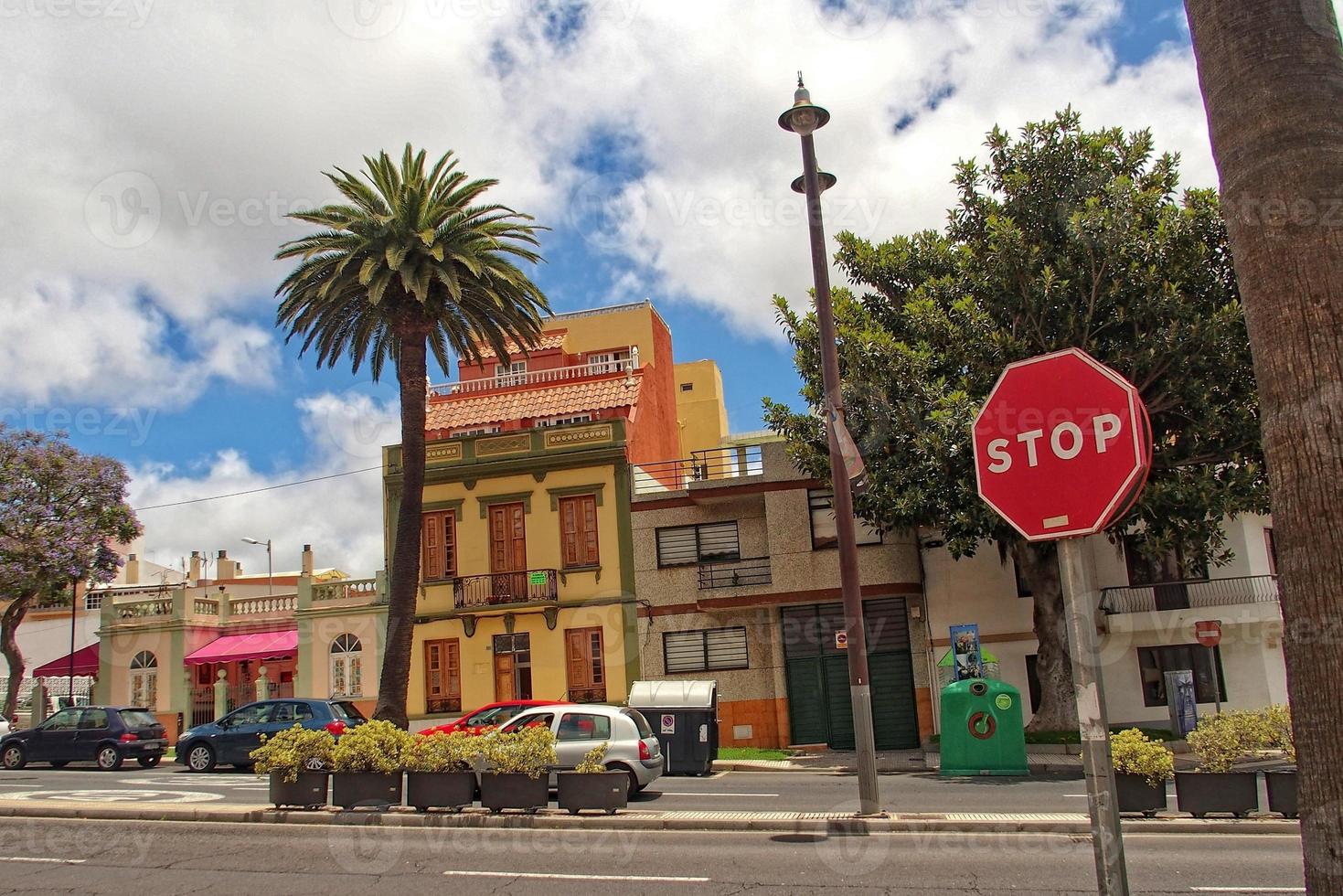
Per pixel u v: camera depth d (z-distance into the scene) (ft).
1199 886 28.60
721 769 73.36
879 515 74.13
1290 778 38.19
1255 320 11.00
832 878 30.86
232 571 161.99
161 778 67.87
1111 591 86.17
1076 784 53.88
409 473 80.84
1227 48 11.54
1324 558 10.08
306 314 81.00
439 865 33.50
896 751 86.58
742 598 90.79
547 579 97.30
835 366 45.98
